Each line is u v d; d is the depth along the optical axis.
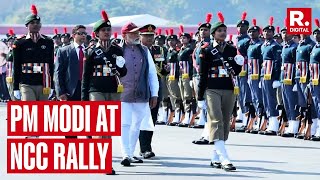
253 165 31.72
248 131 44.78
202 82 29.84
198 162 32.28
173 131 45.50
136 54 30.80
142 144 33.50
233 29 75.69
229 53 30.00
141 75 30.77
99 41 30.08
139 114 31.08
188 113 48.56
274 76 42.91
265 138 41.72
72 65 32.75
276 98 43.28
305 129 41.12
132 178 28.69
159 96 33.56
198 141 38.69
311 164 32.09
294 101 41.94
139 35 31.36
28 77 34.72
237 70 29.97
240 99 45.44
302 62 40.91
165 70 33.72
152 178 28.61
